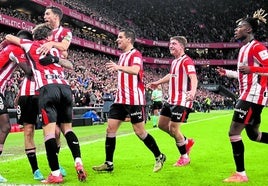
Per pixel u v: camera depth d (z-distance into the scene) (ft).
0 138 16.67
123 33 18.33
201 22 211.61
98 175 17.52
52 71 15.94
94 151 25.55
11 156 24.71
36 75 15.78
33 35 16.52
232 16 213.25
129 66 17.99
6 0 117.29
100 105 73.67
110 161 18.44
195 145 28.45
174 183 15.89
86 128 53.01
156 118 50.57
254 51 15.83
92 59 132.98
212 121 57.31
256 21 16.28
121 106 18.24
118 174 17.76
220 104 156.76
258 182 16.05
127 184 15.66
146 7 204.64
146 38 193.36
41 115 15.65
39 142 33.40
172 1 213.87
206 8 216.33
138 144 28.78
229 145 28.43
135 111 18.12
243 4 216.54
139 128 18.28
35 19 130.82
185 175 17.60
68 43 17.48
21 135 41.78
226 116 72.23
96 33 170.71
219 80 192.24
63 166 19.88
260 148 26.63
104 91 82.64
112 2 187.21
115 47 168.25
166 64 196.85
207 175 17.58
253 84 16.02
